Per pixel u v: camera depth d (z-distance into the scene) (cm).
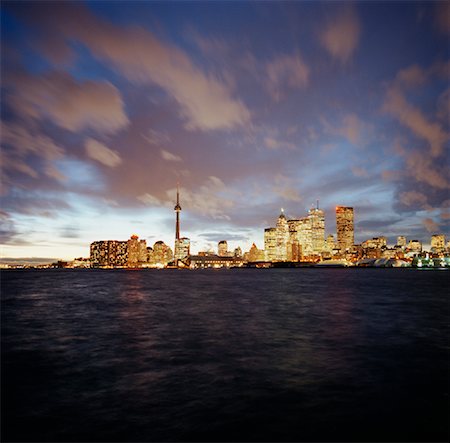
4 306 4647
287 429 1086
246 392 1397
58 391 1429
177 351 2102
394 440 1023
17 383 1533
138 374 1647
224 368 1736
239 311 4056
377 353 2031
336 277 16300
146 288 8519
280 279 14175
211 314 3797
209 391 1412
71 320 3397
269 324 3111
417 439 1029
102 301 5297
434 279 13638
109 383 1524
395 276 17375
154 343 2331
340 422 1133
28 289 8212
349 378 1573
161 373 1661
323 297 5925
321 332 2719
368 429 1086
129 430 1086
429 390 1419
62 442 1016
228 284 10362
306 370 1697
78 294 6681
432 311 4028
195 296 6169
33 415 1198
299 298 5734
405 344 2277
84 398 1349
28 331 2820
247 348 2172
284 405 1266
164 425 1116
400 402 1295
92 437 1045
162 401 1311
